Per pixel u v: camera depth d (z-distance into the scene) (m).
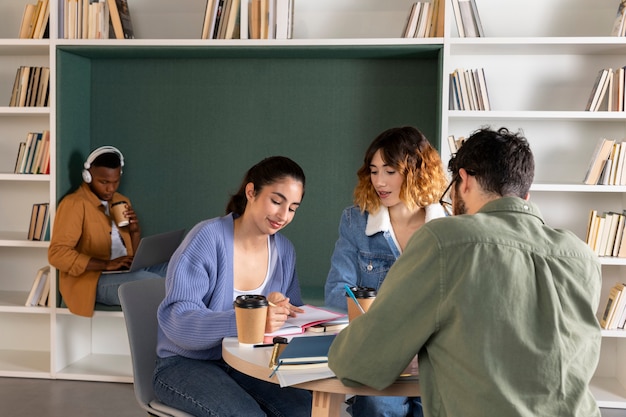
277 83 4.57
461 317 1.55
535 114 4.04
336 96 4.53
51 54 4.30
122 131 4.68
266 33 4.18
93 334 4.83
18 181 4.80
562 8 4.33
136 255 3.97
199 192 4.66
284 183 2.41
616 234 4.04
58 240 4.21
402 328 1.62
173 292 2.32
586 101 4.37
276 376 1.81
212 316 2.20
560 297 1.58
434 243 1.60
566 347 1.55
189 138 4.64
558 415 1.52
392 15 4.46
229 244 2.45
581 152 4.39
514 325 1.54
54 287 4.34
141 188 4.70
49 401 3.98
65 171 4.40
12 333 4.88
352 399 2.70
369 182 2.71
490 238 1.58
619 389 4.19
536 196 4.43
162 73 4.63
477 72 4.10
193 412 2.22
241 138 4.61
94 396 4.08
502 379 1.52
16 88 4.42
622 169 4.01
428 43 4.05
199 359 2.38
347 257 2.75
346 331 1.73
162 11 4.60
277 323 2.13
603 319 4.09
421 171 2.64
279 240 2.64
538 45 4.08
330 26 4.51
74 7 4.29
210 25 4.23
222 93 4.61
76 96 4.51
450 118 4.45
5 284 4.85
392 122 4.50
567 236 1.67
